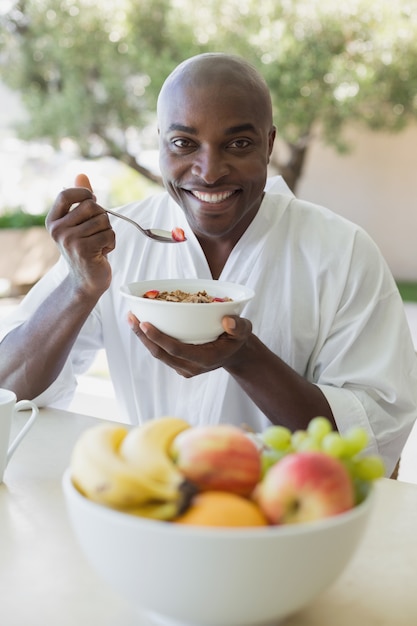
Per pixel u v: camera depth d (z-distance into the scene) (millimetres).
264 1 6633
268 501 736
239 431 787
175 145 1463
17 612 853
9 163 9219
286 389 1438
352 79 6559
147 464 752
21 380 1556
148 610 792
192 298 1307
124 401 1752
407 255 9656
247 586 716
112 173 9547
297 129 7203
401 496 1157
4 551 978
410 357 1617
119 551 726
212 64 1436
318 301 1620
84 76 7258
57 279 1685
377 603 885
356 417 1471
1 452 1159
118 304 1691
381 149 9523
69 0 6969
